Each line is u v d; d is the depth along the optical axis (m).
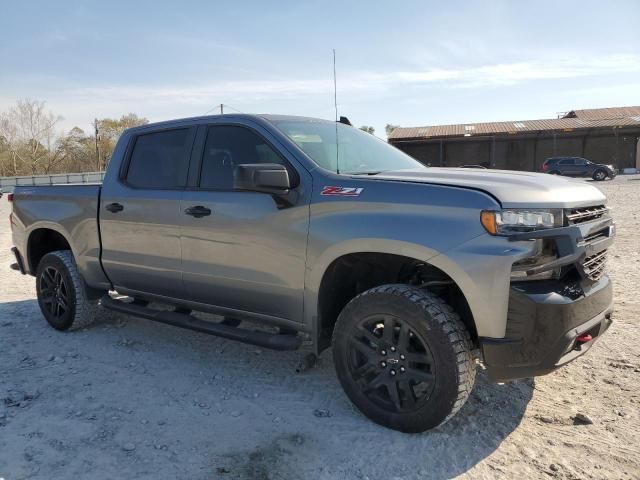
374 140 4.59
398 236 3.04
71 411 3.54
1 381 4.04
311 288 3.45
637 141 49.31
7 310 6.13
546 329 2.81
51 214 5.21
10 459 2.96
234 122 4.00
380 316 3.19
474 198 2.89
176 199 4.15
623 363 4.17
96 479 2.79
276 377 4.09
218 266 3.91
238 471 2.86
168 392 3.84
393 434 3.20
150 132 4.59
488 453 3.00
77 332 5.24
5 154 68.44
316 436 3.21
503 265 2.78
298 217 3.46
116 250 4.66
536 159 51.66
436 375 2.99
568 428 3.27
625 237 10.03
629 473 2.81
